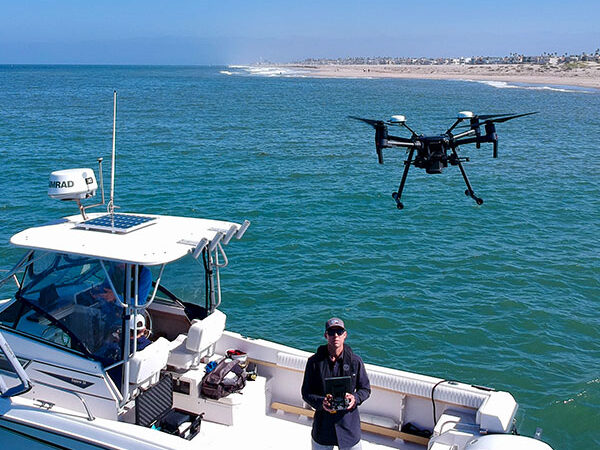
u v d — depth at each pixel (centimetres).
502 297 1428
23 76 18025
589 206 2403
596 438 905
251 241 1823
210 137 4259
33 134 4150
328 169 3086
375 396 650
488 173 3089
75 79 15800
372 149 3869
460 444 534
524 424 935
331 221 2081
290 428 646
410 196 2502
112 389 559
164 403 597
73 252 565
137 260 545
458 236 1944
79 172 648
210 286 680
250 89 11844
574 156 3756
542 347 1187
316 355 523
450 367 1108
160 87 12069
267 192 2500
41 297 584
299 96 9700
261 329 1241
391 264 1650
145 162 3120
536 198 2520
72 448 529
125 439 516
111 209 684
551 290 1486
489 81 16312
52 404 557
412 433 629
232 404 622
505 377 1074
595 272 1617
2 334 587
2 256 1565
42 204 2128
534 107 7719
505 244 1861
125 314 557
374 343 1193
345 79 18162
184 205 2242
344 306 1360
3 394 555
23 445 551
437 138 587
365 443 624
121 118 5516
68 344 573
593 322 1306
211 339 650
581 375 1080
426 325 1273
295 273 1560
